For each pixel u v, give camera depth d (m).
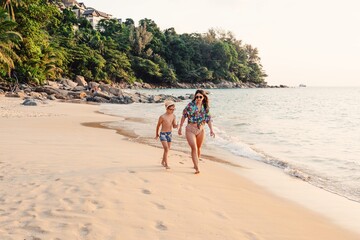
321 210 5.86
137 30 114.19
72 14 102.94
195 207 5.28
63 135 12.98
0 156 8.41
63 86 54.31
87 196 5.45
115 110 29.81
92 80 81.88
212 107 37.50
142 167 7.74
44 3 51.44
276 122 21.66
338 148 12.27
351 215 5.64
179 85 115.38
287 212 5.57
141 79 107.31
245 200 5.98
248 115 27.12
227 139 13.99
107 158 8.66
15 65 48.28
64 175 6.71
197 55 129.62
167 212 4.96
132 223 4.48
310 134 16.02
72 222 4.41
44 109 26.12
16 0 43.47
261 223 4.90
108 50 92.56
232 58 139.38
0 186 5.93
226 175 7.90
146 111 29.14
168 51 120.25
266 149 12.09
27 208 4.88
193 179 7.04
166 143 7.78
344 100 57.69
